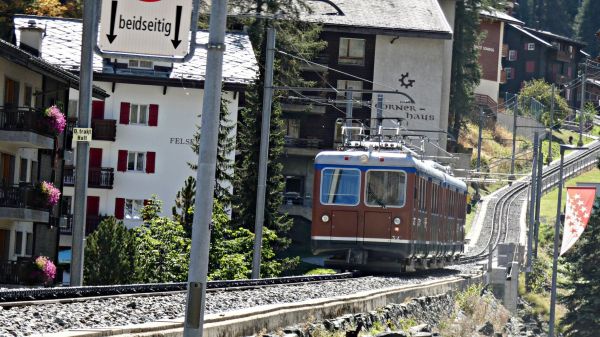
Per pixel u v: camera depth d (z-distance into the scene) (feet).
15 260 284.61
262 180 267.59
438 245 293.23
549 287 431.02
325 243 252.21
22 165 311.47
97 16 90.68
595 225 390.01
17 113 283.18
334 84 593.01
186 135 442.50
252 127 391.65
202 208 84.02
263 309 126.11
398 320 184.65
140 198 440.86
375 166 252.21
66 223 410.11
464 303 268.00
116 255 243.40
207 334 106.22
